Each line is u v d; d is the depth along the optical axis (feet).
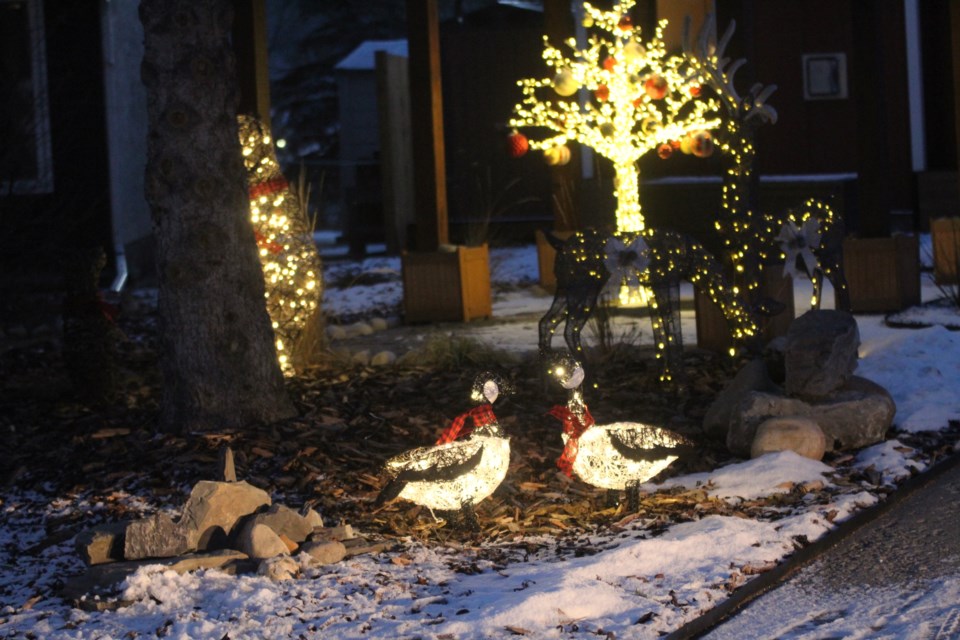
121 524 21.85
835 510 22.65
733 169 33.94
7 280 51.03
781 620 18.04
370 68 89.92
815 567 20.34
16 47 59.82
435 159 47.73
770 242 33.88
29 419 33.73
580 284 32.55
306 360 38.24
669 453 23.15
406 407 32.63
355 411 32.32
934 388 31.71
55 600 20.15
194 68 30.55
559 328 43.88
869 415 27.61
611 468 23.06
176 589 19.45
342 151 90.48
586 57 47.78
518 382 34.76
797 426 26.55
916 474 25.41
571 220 53.93
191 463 28.27
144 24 30.89
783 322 38.60
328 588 19.27
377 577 19.94
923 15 68.28
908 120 68.69
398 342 42.83
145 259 69.56
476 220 74.02
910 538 21.50
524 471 27.07
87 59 59.88
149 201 31.17
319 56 130.41
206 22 30.76
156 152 30.89
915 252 43.83
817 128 68.69
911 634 17.04
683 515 23.21
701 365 35.78
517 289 55.88
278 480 26.99
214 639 17.28
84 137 60.18
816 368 27.73
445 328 45.68
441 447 22.44
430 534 23.17
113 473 28.12
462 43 76.43
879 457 26.50
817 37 68.23
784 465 25.50
